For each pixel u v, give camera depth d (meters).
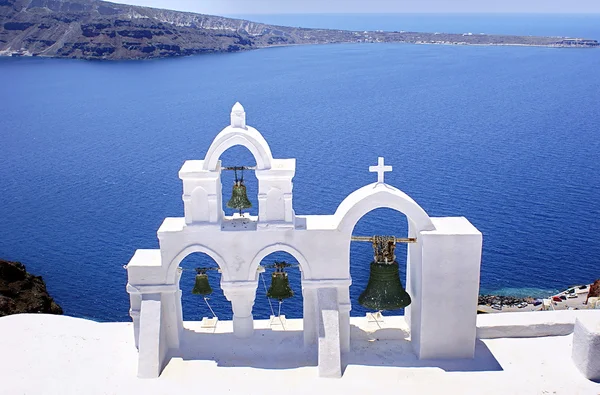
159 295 17.84
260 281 45.12
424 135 116.94
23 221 71.81
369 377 17.03
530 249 58.34
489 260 55.72
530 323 18.84
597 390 16.45
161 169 93.94
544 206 71.94
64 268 56.41
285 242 17.64
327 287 17.81
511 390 16.50
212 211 17.41
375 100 166.00
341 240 17.55
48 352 18.39
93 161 101.62
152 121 138.88
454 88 189.00
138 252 18.50
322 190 78.94
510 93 176.00
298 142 111.56
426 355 17.84
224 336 18.88
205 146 110.31
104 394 16.42
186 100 171.75
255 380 16.92
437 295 17.47
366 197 17.28
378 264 17.23
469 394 16.33
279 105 159.25
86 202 78.38
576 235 62.16
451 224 17.78
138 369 17.14
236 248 17.69
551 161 96.12
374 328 19.41
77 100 177.25
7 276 33.62
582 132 119.56
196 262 50.66
